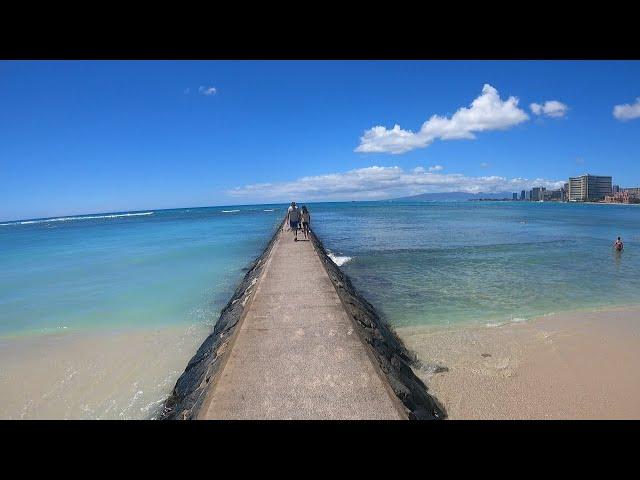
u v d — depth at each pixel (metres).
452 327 8.18
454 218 51.50
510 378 5.91
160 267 16.36
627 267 14.67
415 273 13.95
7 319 9.39
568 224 38.78
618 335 7.55
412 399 4.51
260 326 5.95
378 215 62.41
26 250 23.53
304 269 10.42
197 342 7.89
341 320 6.14
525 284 12.03
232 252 20.70
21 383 6.16
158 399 5.67
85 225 54.94
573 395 5.39
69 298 11.37
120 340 7.98
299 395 3.91
